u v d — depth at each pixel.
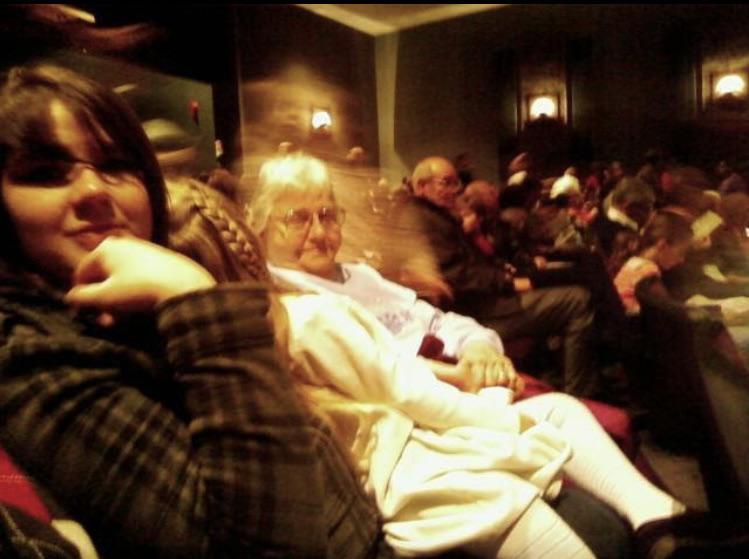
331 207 1.63
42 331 0.69
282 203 1.57
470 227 3.49
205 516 0.62
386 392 1.00
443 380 1.44
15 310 0.70
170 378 0.69
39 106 0.71
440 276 2.63
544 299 3.04
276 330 0.94
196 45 5.50
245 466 0.61
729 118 7.09
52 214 0.71
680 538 1.12
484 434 1.04
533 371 3.18
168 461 0.64
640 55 7.43
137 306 0.65
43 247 0.72
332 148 7.70
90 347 0.67
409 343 1.64
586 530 1.08
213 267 0.90
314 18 7.57
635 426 2.57
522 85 7.85
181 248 0.89
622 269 3.32
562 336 3.08
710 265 3.30
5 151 0.70
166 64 5.13
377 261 2.29
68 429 0.63
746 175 7.02
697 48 7.16
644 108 7.46
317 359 0.97
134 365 0.68
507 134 7.96
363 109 8.45
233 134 6.21
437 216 2.71
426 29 8.34
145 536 0.61
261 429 0.62
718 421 1.49
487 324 2.86
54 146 0.71
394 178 8.71
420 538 0.94
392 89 8.63
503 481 0.97
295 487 0.63
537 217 4.27
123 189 0.75
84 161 0.73
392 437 0.99
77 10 4.07
